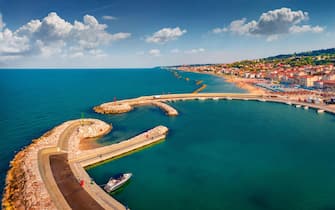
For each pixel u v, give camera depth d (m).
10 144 84.25
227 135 96.44
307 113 139.25
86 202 47.59
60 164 64.50
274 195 52.84
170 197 52.53
